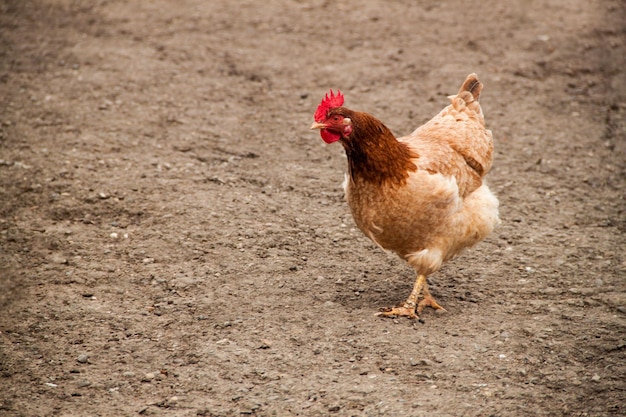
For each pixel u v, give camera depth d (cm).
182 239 796
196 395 563
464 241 648
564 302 692
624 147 1026
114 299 692
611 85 1208
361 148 598
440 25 1437
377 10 1511
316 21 1454
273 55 1301
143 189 890
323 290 712
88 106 1096
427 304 681
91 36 1355
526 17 1470
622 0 1552
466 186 645
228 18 1460
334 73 1238
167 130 1042
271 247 788
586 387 570
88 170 924
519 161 991
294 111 1119
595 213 870
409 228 620
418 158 616
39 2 1506
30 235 794
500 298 701
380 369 589
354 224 843
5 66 1215
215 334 639
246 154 993
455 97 716
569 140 1046
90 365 599
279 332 640
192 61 1267
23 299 687
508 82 1215
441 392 561
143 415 542
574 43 1353
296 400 554
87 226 816
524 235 820
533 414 538
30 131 1016
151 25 1415
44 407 549
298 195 900
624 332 641
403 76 1230
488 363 596
